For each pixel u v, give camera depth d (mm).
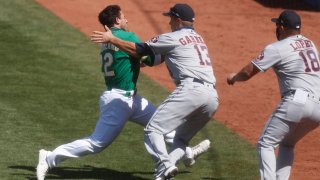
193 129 29547
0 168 31094
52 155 29547
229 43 52969
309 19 58844
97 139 29719
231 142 36531
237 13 59312
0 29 53344
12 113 38875
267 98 43781
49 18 56094
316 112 27297
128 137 36281
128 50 28547
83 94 42562
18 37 52125
